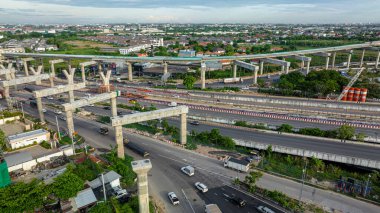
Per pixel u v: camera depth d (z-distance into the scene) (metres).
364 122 120.94
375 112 136.88
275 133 111.06
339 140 102.62
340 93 171.12
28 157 87.88
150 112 94.94
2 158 78.00
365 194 71.88
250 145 99.81
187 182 79.94
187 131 115.56
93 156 92.50
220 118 126.56
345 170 87.94
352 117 130.12
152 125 121.19
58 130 107.06
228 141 99.62
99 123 126.81
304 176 81.75
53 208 66.56
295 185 77.62
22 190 62.44
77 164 85.56
